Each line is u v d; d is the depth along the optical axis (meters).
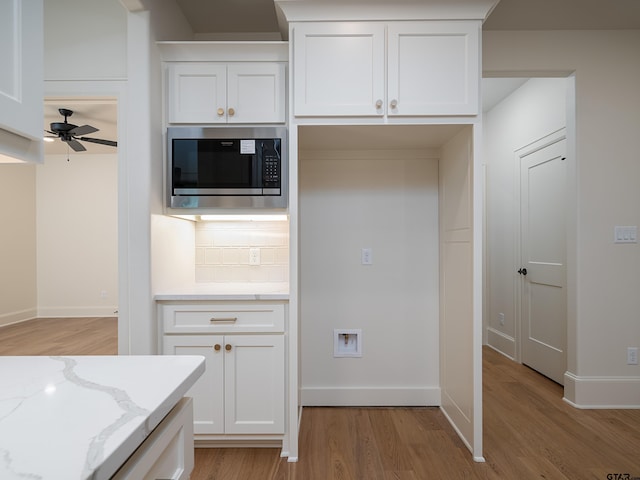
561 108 2.79
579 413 2.31
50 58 1.94
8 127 0.71
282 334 1.88
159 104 1.95
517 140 3.36
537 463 1.78
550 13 2.19
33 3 0.78
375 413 2.33
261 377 1.88
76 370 0.75
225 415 1.87
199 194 1.93
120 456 0.47
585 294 2.40
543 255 3.01
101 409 0.58
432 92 1.81
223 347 1.88
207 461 1.81
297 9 1.78
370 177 2.45
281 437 1.88
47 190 5.32
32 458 0.44
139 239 1.83
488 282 3.86
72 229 5.34
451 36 1.79
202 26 2.42
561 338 2.79
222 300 1.87
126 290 1.88
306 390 2.43
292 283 1.86
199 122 1.95
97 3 1.94
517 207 3.35
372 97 1.81
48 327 4.72
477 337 1.84
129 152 1.83
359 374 2.45
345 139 2.16
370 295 2.45
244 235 2.39
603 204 2.39
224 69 1.94
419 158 2.43
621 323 2.38
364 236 2.45
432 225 2.44
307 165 2.45
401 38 1.80
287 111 1.95
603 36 2.38
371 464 1.78
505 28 2.36
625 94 2.39
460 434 2.02
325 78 1.82
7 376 0.72
